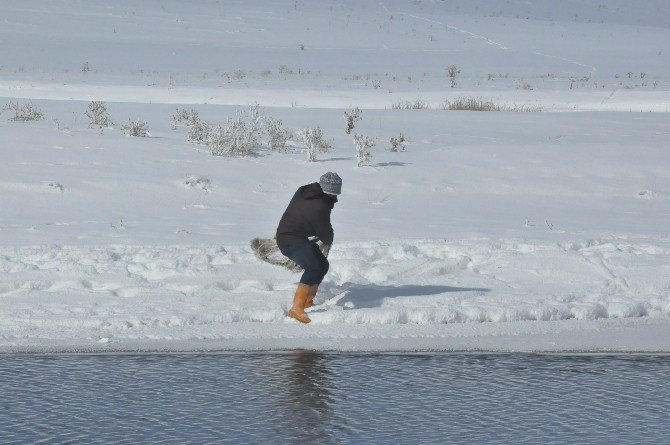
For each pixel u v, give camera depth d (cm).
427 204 3766
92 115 5391
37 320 1958
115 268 2402
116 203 3512
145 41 13588
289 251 2038
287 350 1823
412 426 1377
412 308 2106
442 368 1712
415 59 13212
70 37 13488
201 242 2819
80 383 1577
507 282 2416
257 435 1328
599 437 1334
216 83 9475
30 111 5178
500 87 9800
